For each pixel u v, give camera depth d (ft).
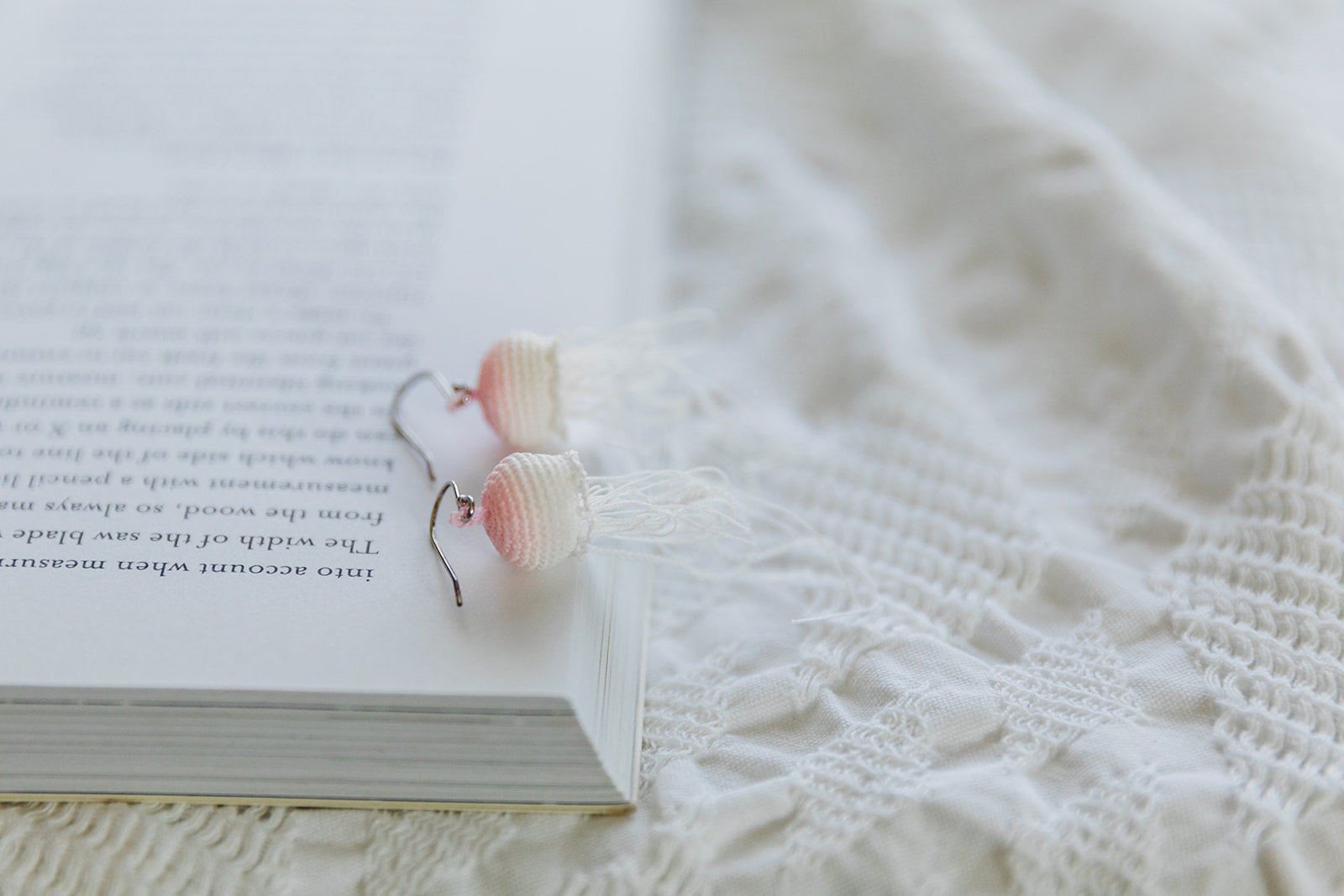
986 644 0.89
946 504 0.93
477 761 0.83
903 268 1.05
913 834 0.83
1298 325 0.94
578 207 1.00
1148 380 0.96
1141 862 0.81
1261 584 0.87
